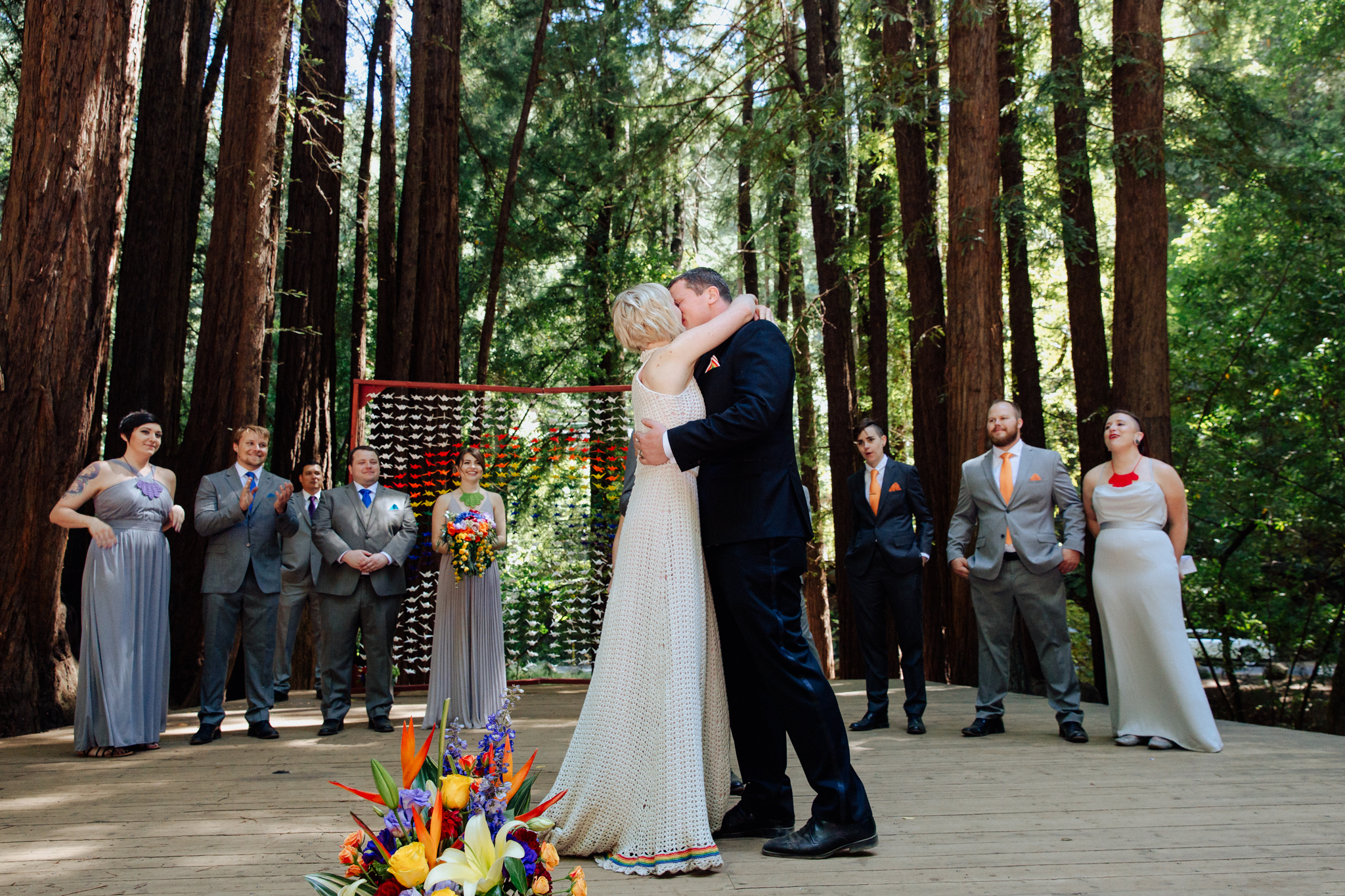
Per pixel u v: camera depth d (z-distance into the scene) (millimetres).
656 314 2973
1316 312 12000
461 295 17406
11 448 5559
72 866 2771
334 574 5473
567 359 16891
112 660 4688
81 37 5875
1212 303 12961
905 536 5355
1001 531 5109
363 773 4199
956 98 8680
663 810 2639
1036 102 9859
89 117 5875
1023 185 8586
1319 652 12547
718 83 15227
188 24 9336
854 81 10594
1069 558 4980
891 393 16125
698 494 2889
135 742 4695
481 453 5941
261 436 5371
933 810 3357
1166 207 8297
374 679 5527
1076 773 4035
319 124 11445
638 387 2943
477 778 1803
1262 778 3893
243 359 7676
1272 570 12609
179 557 7812
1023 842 2924
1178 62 11109
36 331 5664
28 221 5742
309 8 11492
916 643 5309
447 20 10656
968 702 6582
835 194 11961
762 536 2744
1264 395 12422
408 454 7895
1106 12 11836
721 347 2977
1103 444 10453
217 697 5168
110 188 6008
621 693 2801
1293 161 12484
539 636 8711
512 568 8602
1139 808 3369
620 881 2568
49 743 5043
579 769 2822
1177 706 4609
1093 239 10531
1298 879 2547
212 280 7734
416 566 7824
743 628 2793
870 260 12875
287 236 11391
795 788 3879
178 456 8133
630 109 14836
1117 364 8172
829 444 13070
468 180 16344
